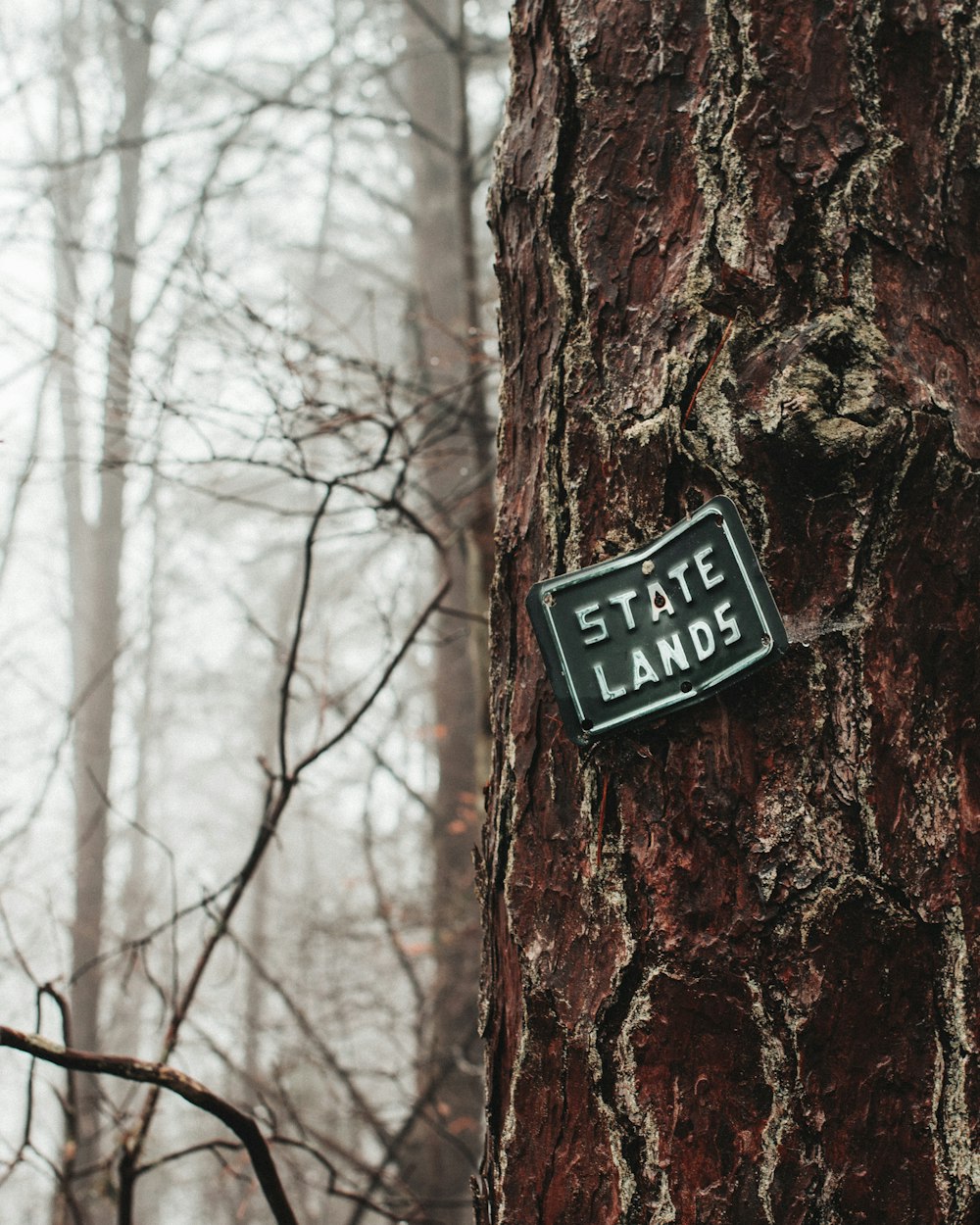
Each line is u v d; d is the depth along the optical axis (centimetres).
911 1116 107
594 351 127
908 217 122
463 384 398
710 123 126
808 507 115
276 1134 267
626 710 118
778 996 109
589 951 118
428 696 1117
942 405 117
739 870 112
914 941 109
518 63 144
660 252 126
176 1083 181
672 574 118
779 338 118
